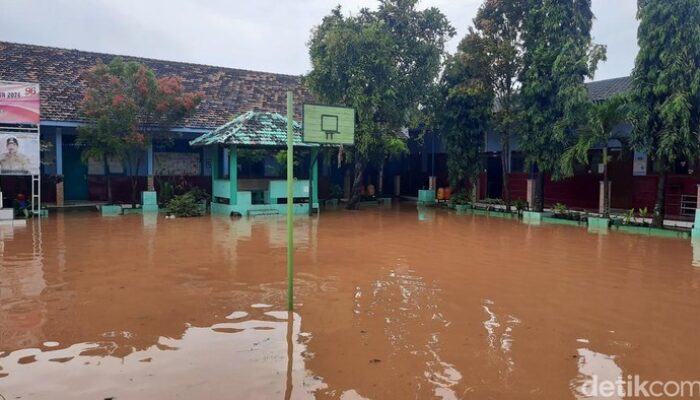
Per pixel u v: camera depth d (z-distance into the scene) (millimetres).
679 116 12180
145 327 5391
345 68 17203
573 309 6219
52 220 14828
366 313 5961
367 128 17328
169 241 11062
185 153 20922
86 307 6078
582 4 15820
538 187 16719
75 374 4230
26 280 7395
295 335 5191
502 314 5980
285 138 17234
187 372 4273
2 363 4449
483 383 4129
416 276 7926
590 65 14953
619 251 10328
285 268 8398
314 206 18453
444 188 23062
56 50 20312
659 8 12305
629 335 5309
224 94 21984
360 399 3834
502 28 17578
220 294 6723
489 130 20531
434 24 18859
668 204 16078
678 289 7234
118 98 15891
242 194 16906
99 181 19828
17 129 14797
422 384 4094
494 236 12414
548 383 4148
